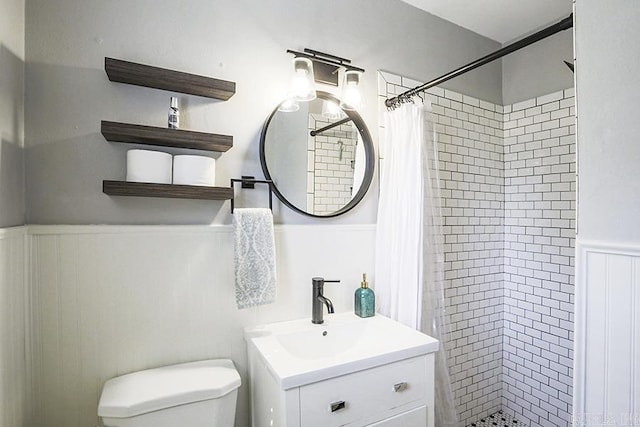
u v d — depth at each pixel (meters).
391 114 1.74
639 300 0.91
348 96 1.56
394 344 1.27
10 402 0.97
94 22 1.19
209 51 1.37
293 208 1.53
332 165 1.63
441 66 2.01
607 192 0.98
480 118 2.18
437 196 1.68
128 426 1.02
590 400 1.02
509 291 2.25
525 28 2.12
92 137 1.18
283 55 1.52
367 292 1.60
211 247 1.36
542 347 2.06
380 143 1.77
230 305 1.40
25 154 1.09
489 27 2.11
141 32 1.25
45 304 1.11
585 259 1.03
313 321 1.50
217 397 1.12
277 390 1.06
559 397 1.96
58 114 1.13
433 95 1.96
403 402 1.23
